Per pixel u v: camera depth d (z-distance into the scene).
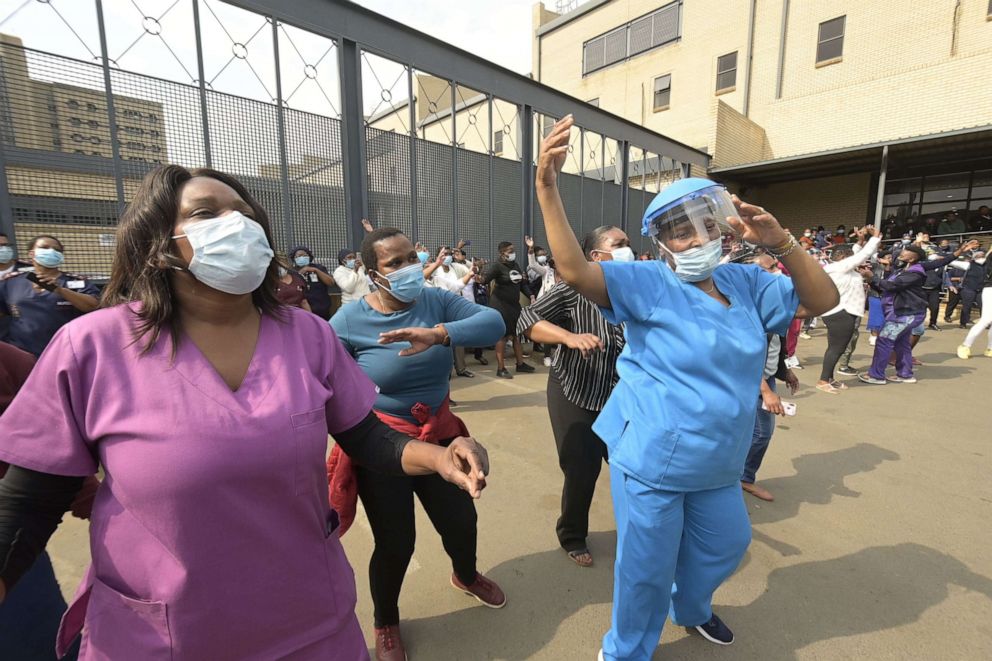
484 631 2.09
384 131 6.52
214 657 0.95
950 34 12.31
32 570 1.39
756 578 2.42
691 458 1.56
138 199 0.98
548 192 1.46
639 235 12.30
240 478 0.90
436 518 2.05
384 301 2.00
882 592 2.31
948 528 2.84
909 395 5.48
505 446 4.03
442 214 7.41
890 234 14.51
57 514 0.95
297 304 5.25
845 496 3.21
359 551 2.64
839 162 13.55
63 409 0.87
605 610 2.21
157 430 0.86
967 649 1.99
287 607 1.02
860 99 13.64
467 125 8.70
